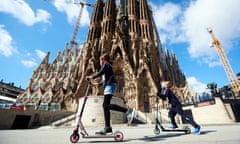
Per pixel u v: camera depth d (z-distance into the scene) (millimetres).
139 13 93562
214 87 29562
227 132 7406
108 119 5668
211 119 28062
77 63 101062
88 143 5254
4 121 26984
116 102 33625
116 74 69688
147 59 73500
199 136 6168
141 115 39406
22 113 30000
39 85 93062
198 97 35094
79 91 63125
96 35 85125
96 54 76625
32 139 6594
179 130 7508
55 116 35938
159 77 74750
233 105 27938
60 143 5336
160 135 7270
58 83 91000
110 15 88125
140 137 6539
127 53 75812
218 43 93562
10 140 6258
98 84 6520
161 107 48062
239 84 75125
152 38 87375
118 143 4930
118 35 78938
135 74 68250
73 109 57500
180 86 98688
